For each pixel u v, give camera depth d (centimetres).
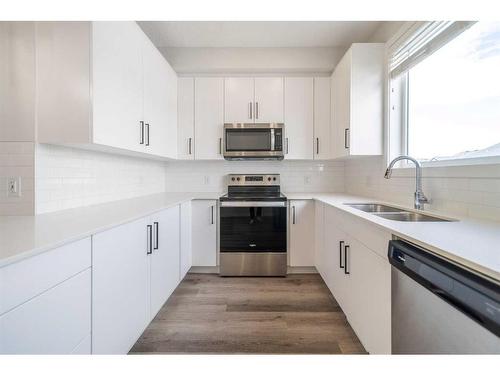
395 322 121
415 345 106
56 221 134
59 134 149
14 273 82
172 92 286
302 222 286
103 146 170
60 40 148
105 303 127
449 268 83
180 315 208
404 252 106
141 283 166
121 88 178
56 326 97
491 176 136
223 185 338
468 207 149
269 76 307
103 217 146
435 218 153
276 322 199
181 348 170
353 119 241
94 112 150
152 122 231
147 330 188
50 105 149
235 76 307
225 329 190
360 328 160
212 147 304
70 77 148
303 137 302
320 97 302
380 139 241
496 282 71
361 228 159
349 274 181
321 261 260
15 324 82
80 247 110
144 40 213
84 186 192
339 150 270
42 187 156
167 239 212
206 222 288
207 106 303
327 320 201
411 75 222
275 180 332
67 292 103
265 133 298
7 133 149
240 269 285
